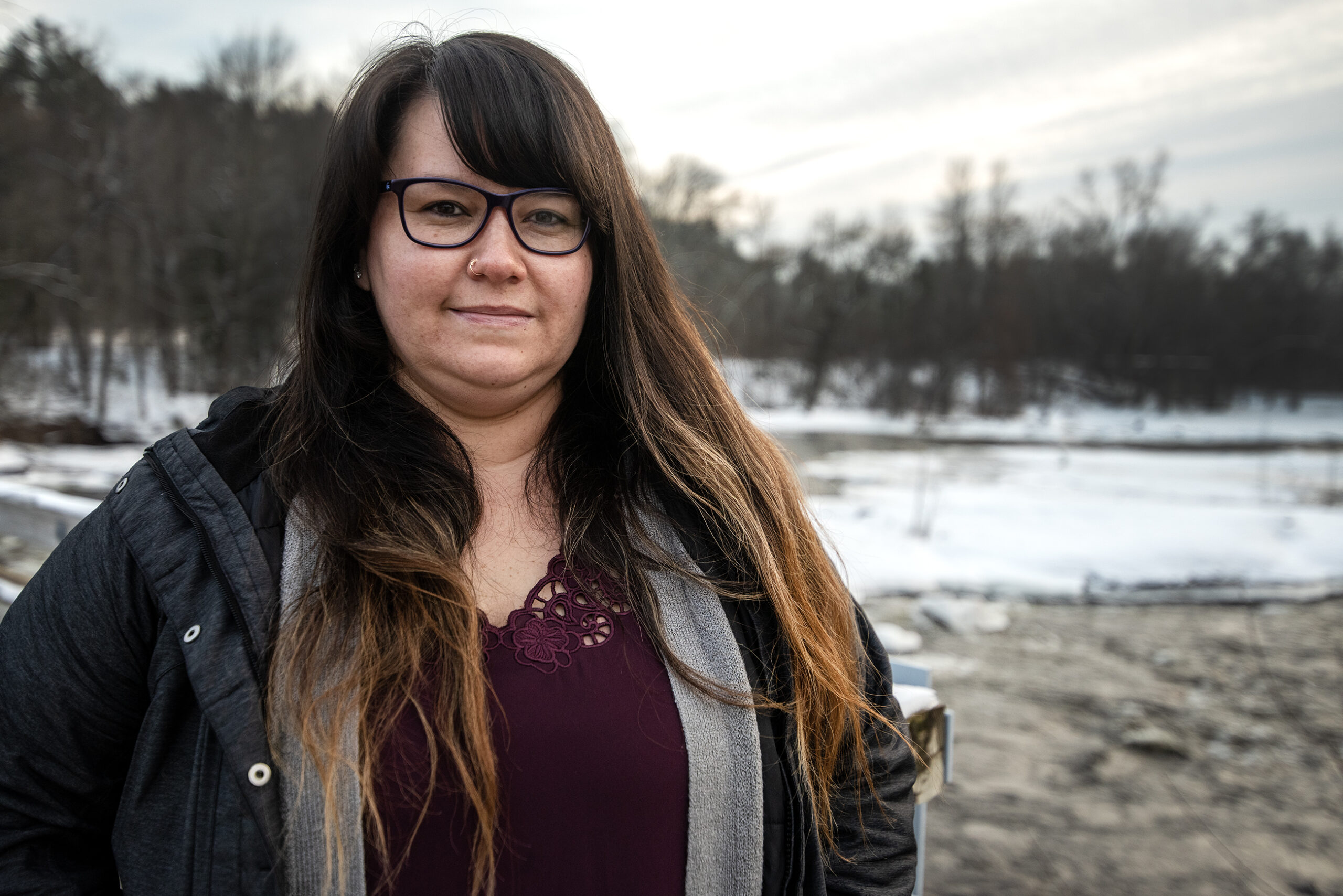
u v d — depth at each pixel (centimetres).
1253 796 432
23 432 2355
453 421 110
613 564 104
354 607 90
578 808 92
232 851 85
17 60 2612
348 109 104
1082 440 3378
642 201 118
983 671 629
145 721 88
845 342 5278
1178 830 396
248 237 3550
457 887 89
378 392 107
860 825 113
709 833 98
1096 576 938
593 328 118
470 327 99
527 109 98
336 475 98
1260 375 5497
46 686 88
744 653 108
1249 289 5662
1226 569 1006
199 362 3606
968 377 5181
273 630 90
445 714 89
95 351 3669
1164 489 1741
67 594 90
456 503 102
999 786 440
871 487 1619
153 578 89
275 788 87
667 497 115
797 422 4053
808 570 118
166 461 95
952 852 371
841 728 110
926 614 782
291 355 115
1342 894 344
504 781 91
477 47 102
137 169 3444
